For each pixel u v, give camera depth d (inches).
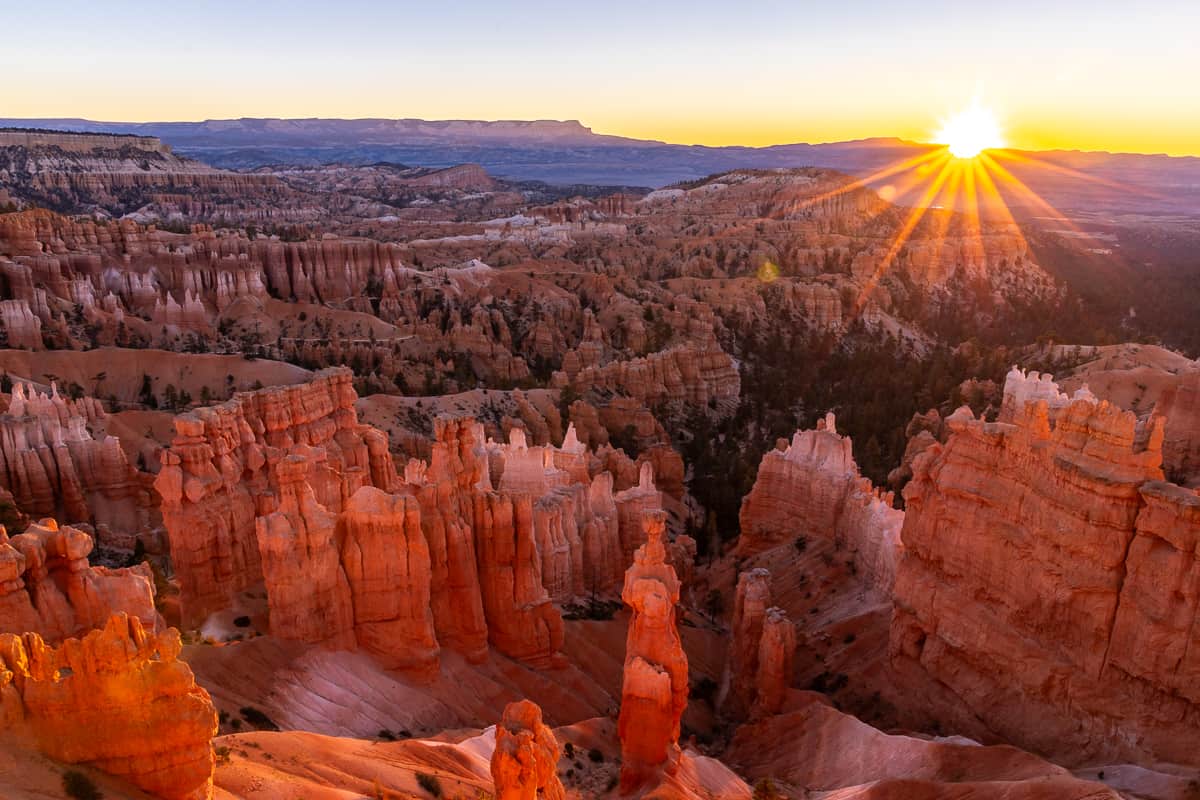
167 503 1747.0
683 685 1322.6
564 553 2229.3
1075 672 1393.9
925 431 3892.7
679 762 1328.7
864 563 2237.9
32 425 3169.3
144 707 807.1
